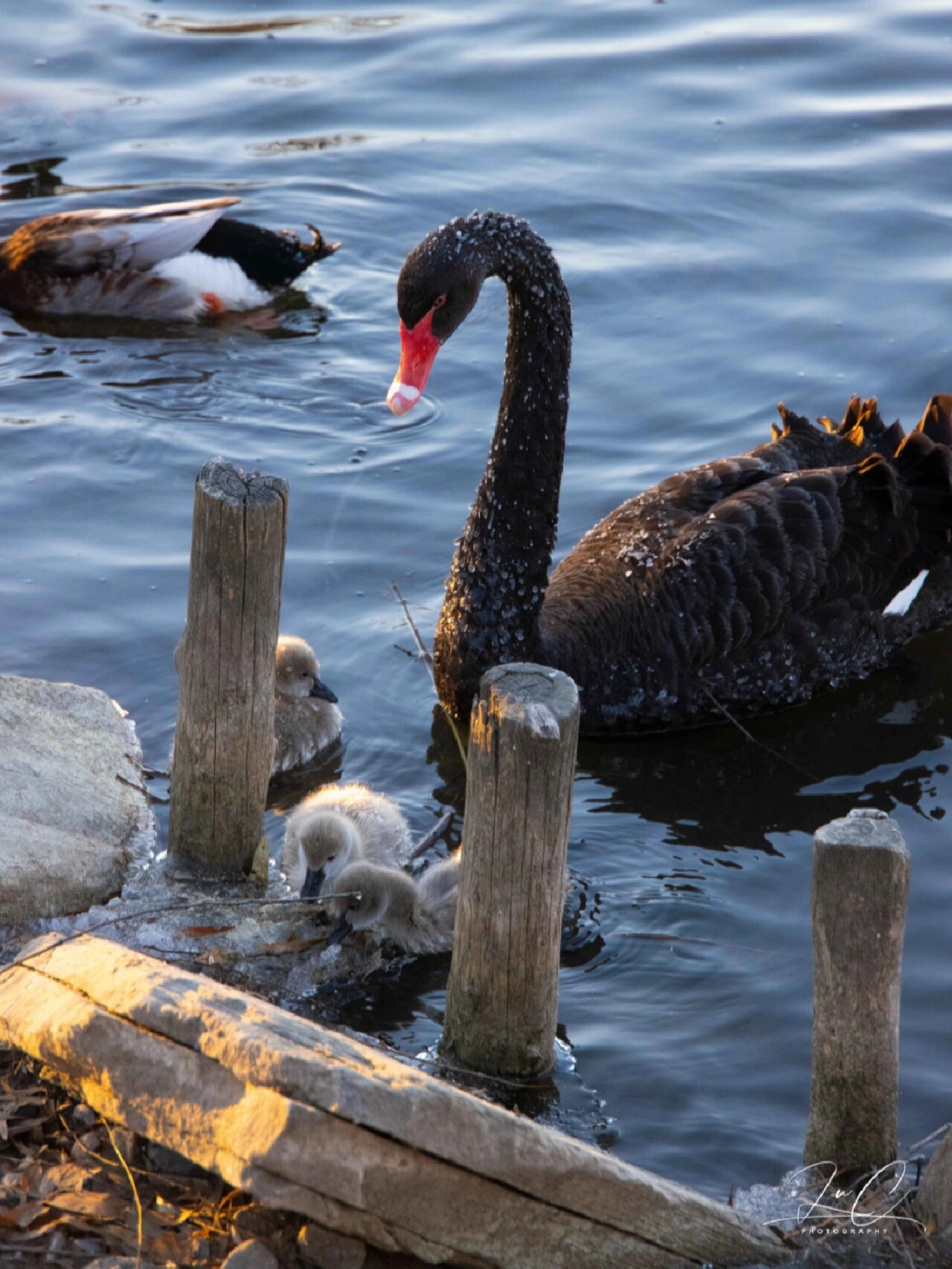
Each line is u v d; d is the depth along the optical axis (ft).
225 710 30.76
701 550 40.01
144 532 46.19
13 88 72.79
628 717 40.16
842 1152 25.18
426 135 69.05
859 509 41.39
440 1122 21.01
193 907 31.30
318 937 31.27
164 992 22.27
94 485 48.29
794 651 40.55
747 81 71.92
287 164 67.77
